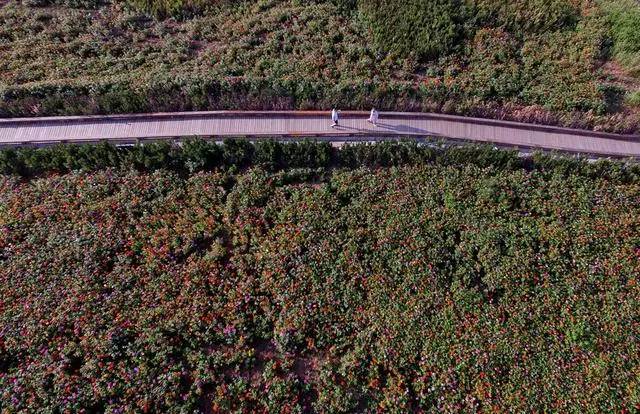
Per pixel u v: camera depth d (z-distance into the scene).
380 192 20.33
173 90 23.73
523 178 20.83
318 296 17.28
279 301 17.22
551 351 16.25
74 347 15.94
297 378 15.85
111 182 20.45
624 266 18.20
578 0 28.45
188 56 26.02
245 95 23.77
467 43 26.41
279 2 28.81
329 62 25.39
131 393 15.11
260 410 15.16
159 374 15.58
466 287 17.72
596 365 15.92
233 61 25.62
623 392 15.42
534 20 27.08
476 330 16.64
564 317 17.00
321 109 23.84
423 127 23.45
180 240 18.75
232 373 15.98
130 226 19.11
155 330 16.38
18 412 14.58
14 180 20.42
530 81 24.98
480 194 20.16
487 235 18.86
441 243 18.75
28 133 22.70
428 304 17.19
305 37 26.52
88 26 27.36
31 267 17.69
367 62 25.28
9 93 23.44
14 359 15.77
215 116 23.47
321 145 21.25
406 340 16.39
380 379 15.88
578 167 21.09
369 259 18.30
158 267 17.95
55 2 28.78
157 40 27.17
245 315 17.00
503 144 23.00
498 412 14.98
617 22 27.20
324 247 18.50
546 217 19.56
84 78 24.62
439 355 16.08
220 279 17.80
